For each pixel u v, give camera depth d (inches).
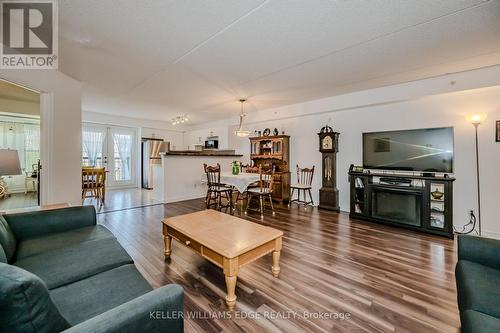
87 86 152.9
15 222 69.7
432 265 90.4
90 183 188.1
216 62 114.7
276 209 185.6
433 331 56.5
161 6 72.2
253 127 254.1
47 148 113.3
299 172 210.4
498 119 120.3
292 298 69.7
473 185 127.2
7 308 26.5
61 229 78.2
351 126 176.6
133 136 301.0
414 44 96.3
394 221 139.2
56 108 117.3
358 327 57.9
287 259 95.5
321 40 93.4
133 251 101.8
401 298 69.7
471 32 86.9
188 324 59.0
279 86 151.5
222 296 70.7
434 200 128.5
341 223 146.6
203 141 318.0
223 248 68.7
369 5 72.1
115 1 69.8
